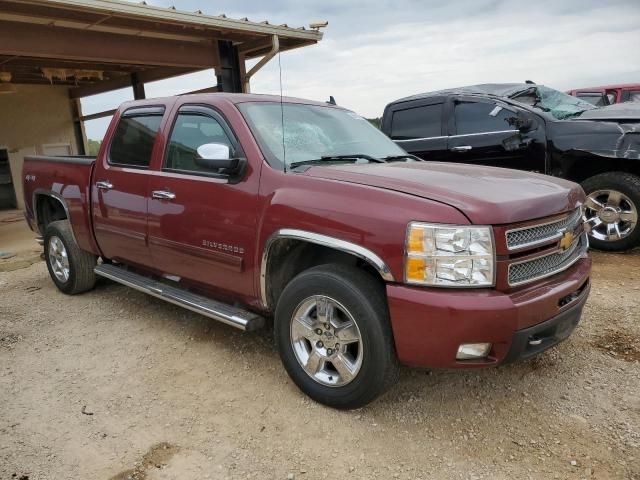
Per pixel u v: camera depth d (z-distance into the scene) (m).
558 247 2.98
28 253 7.84
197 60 10.38
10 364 3.82
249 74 10.78
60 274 5.39
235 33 9.90
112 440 2.88
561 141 6.21
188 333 4.28
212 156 3.36
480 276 2.61
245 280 3.44
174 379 3.54
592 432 2.86
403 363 2.80
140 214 4.15
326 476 2.57
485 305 2.56
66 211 5.02
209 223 3.57
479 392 3.28
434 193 2.78
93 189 4.68
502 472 2.56
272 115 3.78
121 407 3.20
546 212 2.87
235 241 3.42
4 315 4.84
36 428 3.00
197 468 2.64
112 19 8.34
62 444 2.85
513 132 6.58
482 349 2.65
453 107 7.20
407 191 2.83
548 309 2.76
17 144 14.45
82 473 2.62
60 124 15.36
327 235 2.92
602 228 6.24
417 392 3.29
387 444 2.79
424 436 2.86
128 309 4.88
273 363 3.72
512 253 2.68
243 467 2.64
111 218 4.48
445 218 2.62
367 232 2.77
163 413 3.13
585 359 3.67
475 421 2.99
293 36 10.33
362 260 3.05
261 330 4.29
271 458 2.71
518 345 2.66
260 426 2.97
